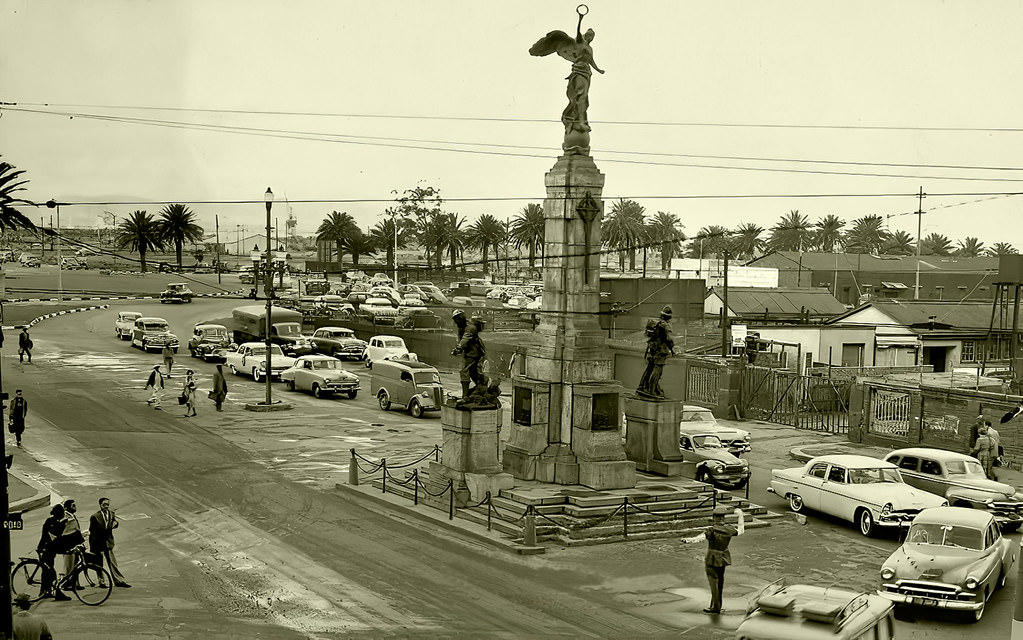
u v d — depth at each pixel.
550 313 27.47
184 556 21.59
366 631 16.84
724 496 26.70
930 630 17.61
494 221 133.00
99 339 66.81
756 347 52.81
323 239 141.25
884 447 37.19
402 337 64.69
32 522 23.94
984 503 24.78
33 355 57.00
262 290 106.12
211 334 58.94
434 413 43.59
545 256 27.81
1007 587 20.47
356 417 41.94
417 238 145.88
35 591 18.98
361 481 29.42
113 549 20.53
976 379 48.03
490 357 56.88
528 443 27.02
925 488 26.27
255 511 25.70
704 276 83.38
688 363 46.94
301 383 48.28
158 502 26.38
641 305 60.41
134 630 16.66
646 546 23.16
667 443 28.53
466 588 19.58
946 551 18.77
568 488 26.02
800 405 43.78
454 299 98.12
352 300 83.81
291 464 31.78
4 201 29.69
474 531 23.64
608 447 26.33
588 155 27.64
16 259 143.88
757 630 12.80
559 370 27.00
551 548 22.83
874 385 38.12
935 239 151.88
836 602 13.42
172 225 119.81
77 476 28.97
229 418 40.16
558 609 18.36
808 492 26.48
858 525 25.02
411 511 25.61
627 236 101.19
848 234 143.00
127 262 153.62
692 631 17.17
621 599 19.06
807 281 98.88
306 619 17.48
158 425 37.75
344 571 20.62
